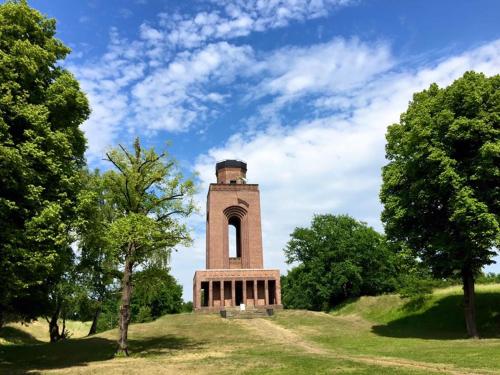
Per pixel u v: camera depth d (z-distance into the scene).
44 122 20.80
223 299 55.03
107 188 28.89
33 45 22.09
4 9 22.02
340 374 16.14
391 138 32.59
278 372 17.25
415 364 18.11
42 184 21.02
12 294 20.20
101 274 39.22
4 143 18.62
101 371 18.98
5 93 20.28
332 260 67.06
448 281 48.59
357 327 39.84
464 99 27.41
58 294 34.94
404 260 31.33
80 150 25.36
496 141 25.95
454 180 25.95
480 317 34.62
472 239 25.88
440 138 27.88
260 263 59.31
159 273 29.12
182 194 29.06
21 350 29.20
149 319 81.19
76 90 24.23
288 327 40.09
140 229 24.97
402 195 30.53
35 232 19.55
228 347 28.70
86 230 24.89
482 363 17.22
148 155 28.45
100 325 77.62
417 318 40.97
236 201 61.88
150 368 19.52
